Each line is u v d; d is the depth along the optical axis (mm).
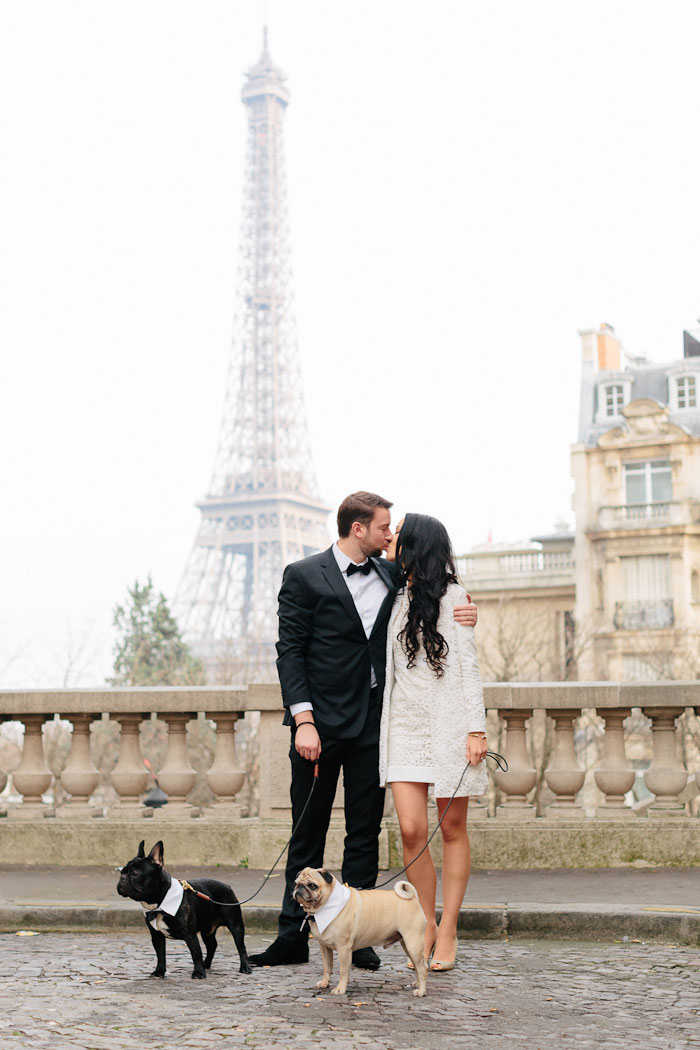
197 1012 4973
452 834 5938
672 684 8930
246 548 113125
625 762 9156
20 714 9664
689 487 51125
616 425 53531
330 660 6035
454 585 6035
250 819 9227
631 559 51531
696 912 6656
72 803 9742
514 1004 5176
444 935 5898
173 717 9578
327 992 5359
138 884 5516
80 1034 4590
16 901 7383
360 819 6027
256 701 9094
